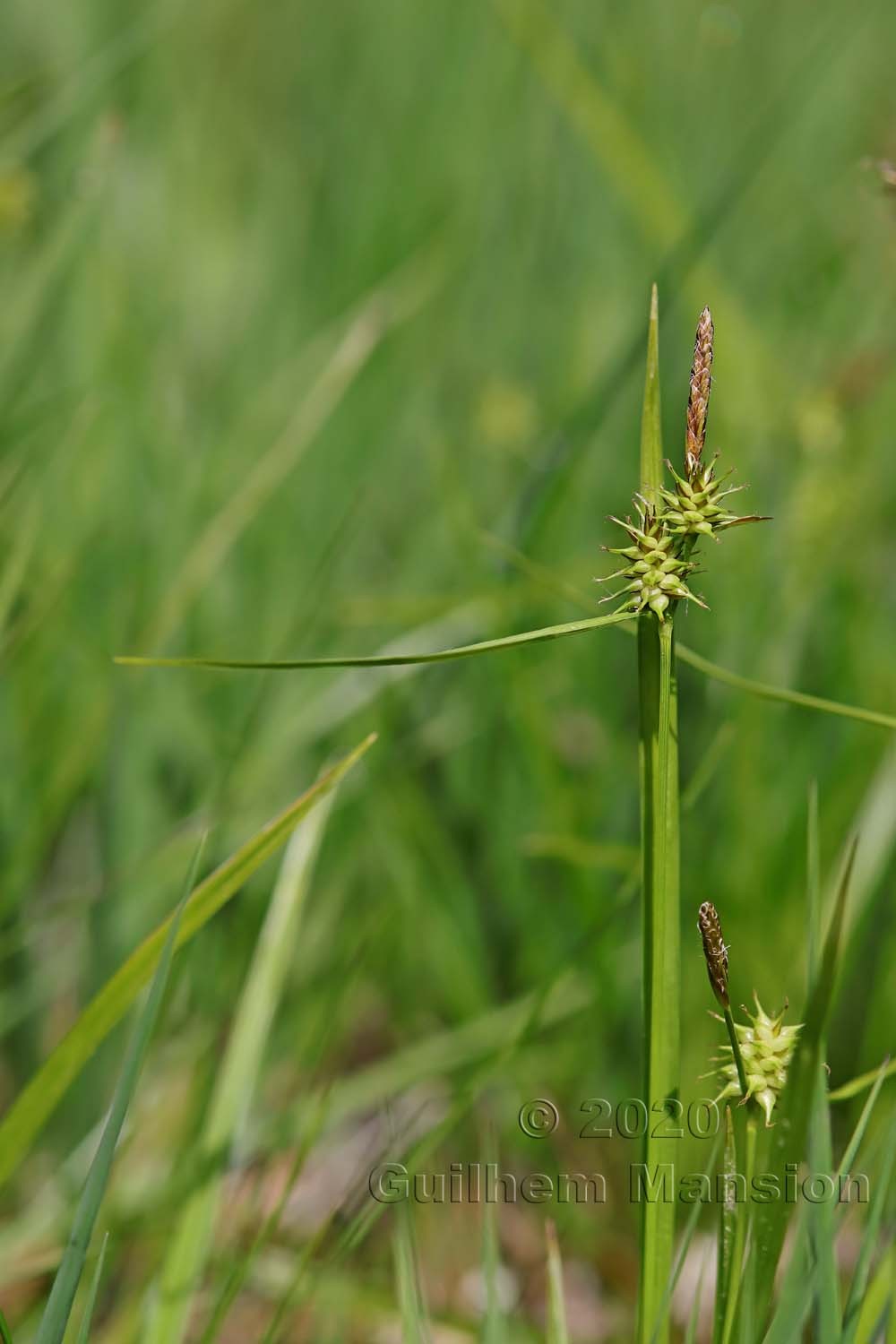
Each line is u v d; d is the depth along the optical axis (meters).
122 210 1.01
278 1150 0.49
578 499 0.85
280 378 0.85
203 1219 0.44
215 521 0.64
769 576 0.68
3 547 0.58
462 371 1.02
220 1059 0.48
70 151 0.86
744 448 0.77
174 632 0.72
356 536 0.85
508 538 0.62
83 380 0.79
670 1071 0.40
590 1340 0.53
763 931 0.61
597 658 0.75
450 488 0.74
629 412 0.87
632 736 0.68
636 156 0.75
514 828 0.68
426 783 0.71
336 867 0.67
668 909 0.40
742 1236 0.40
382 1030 0.67
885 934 0.61
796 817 0.64
